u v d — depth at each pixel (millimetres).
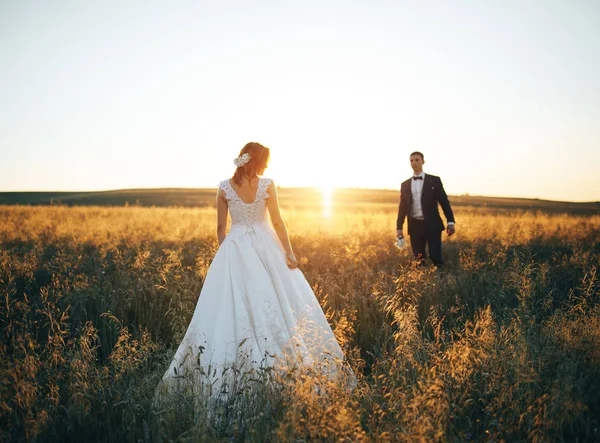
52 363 4055
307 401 3184
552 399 3074
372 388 3643
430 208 8875
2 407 3254
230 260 4492
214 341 4242
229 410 3484
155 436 3150
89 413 3414
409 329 4172
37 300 6262
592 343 4004
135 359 4008
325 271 8422
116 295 6277
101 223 17922
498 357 3773
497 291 6336
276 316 4332
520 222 16734
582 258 8234
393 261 9516
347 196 71312
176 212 26203
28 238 12930
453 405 3262
